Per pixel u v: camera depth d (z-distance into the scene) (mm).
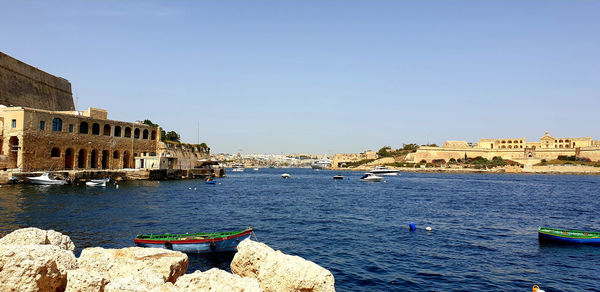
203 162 114125
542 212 41312
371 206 45344
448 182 101125
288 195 59906
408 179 117312
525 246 24422
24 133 61781
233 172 188250
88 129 76188
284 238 26344
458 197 58125
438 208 43719
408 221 33875
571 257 21859
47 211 34812
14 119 62438
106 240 24203
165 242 20766
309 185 88125
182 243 20922
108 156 81188
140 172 78562
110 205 40219
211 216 35500
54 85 90875
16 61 75438
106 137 80125
